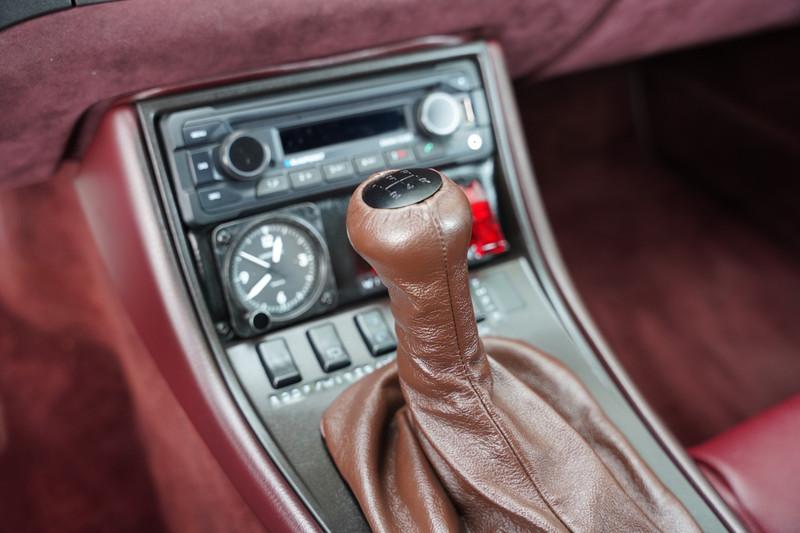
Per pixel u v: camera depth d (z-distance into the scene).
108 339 1.46
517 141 1.12
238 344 0.96
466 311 0.67
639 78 2.08
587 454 0.76
